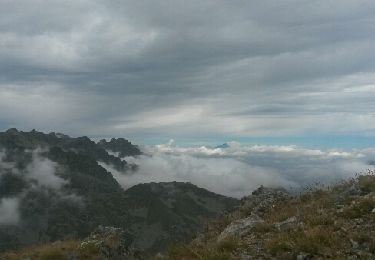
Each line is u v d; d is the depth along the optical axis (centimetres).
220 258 1553
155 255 1998
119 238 2353
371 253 1356
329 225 1644
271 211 2353
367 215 1673
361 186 2092
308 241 1482
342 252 1392
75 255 2075
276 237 1647
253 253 1568
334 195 2139
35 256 2100
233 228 2055
